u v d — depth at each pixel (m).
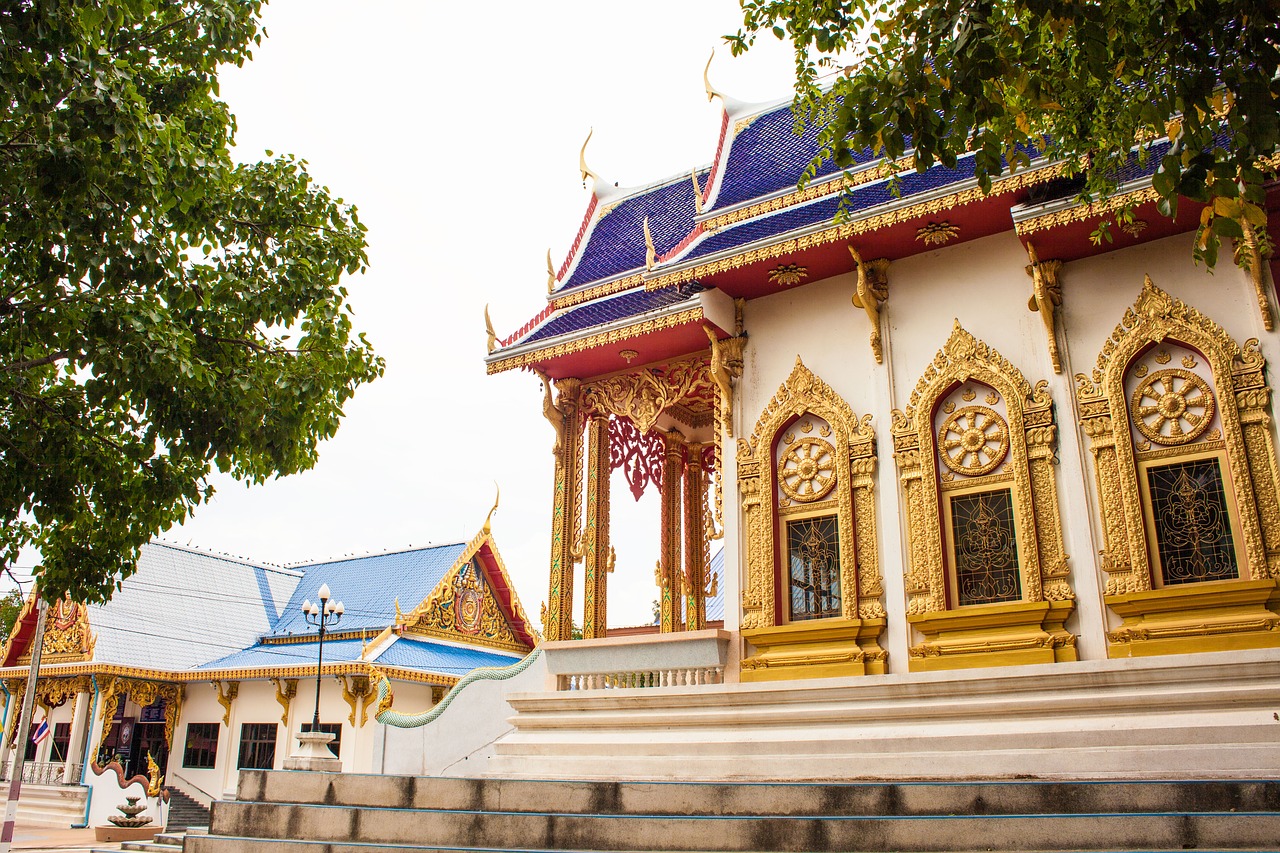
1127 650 9.81
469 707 14.20
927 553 11.12
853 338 12.38
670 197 16.86
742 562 12.47
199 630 33.66
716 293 12.96
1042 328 11.12
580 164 17.89
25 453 9.96
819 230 11.61
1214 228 6.10
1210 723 8.79
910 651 10.97
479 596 33.53
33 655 24.86
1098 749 9.00
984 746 9.52
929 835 7.05
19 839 23.95
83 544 11.48
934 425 11.59
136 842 21.02
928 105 6.58
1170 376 10.36
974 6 6.27
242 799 9.95
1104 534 10.23
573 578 14.30
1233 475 9.70
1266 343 9.80
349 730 27.31
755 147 15.08
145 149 9.08
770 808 8.04
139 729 33.19
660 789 8.47
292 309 11.31
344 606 35.00
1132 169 9.98
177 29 11.26
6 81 7.96
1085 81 7.18
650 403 14.23
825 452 12.26
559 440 14.71
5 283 9.73
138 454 10.88
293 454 11.24
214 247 11.31
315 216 11.89
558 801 8.80
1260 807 6.98
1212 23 5.97
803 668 11.45
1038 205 10.31
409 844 8.55
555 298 15.95
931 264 12.05
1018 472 10.80
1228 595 9.39
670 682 12.29
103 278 9.64
